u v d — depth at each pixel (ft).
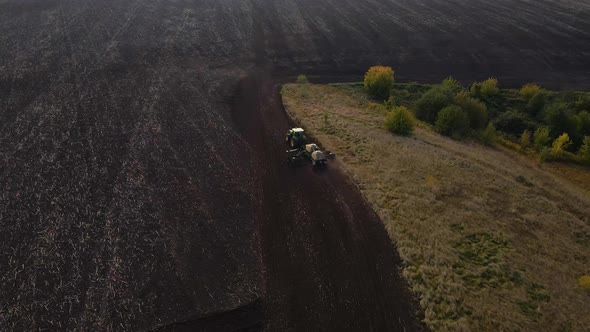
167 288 68.49
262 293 68.39
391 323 63.77
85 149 102.78
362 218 84.48
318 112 129.70
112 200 86.63
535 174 111.24
